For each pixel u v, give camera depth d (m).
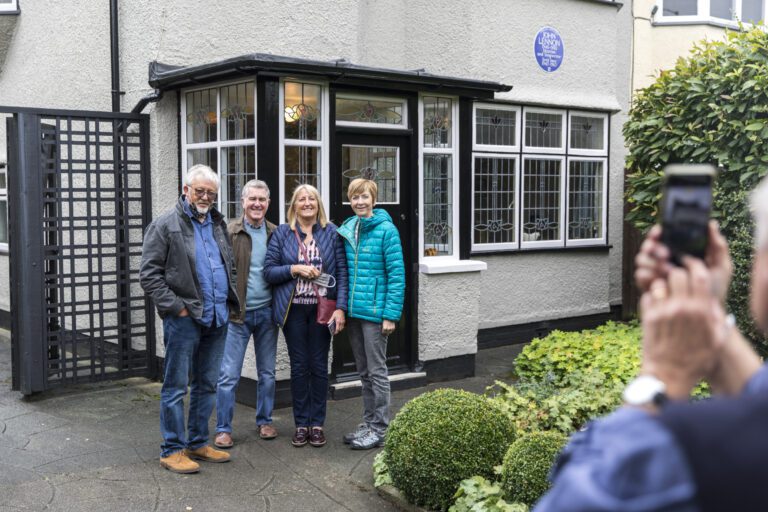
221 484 4.82
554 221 9.74
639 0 10.64
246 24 7.01
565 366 6.06
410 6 8.47
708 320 1.22
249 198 5.62
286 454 5.38
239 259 5.55
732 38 7.57
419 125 7.25
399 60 8.41
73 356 6.86
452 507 4.14
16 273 6.59
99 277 7.01
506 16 9.09
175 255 4.86
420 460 4.29
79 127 7.87
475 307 7.65
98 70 7.73
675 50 10.81
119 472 4.95
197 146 7.03
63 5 8.22
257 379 6.36
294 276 5.43
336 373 6.86
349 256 5.53
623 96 10.56
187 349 4.94
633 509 1.06
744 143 6.98
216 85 6.74
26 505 4.43
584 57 9.86
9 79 9.52
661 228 1.25
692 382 1.24
